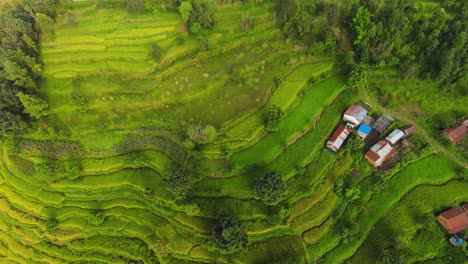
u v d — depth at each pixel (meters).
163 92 54.06
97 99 54.44
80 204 52.00
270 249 45.47
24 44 55.94
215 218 47.41
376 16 56.22
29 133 54.19
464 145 53.69
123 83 55.25
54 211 52.25
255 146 50.16
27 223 52.50
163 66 56.03
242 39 57.75
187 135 49.56
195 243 46.97
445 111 55.72
